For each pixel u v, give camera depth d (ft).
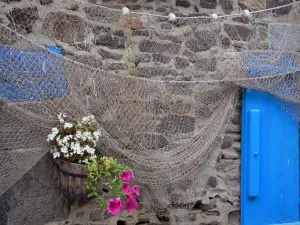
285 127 12.57
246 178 12.18
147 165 10.81
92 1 10.85
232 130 12.23
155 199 11.50
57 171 10.43
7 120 9.57
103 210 10.93
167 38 11.59
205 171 11.86
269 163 12.39
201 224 12.08
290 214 12.70
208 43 11.96
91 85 10.14
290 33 12.20
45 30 10.34
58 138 9.53
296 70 11.76
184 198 11.72
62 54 10.49
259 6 12.53
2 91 9.16
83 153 9.58
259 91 12.21
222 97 11.67
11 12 10.00
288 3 12.77
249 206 12.25
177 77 11.65
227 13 12.23
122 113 10.56
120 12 10.83
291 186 12.71
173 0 11.68
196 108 11.59
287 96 11.98
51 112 9.70
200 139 11.39
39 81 9.44
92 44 10.84
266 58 11.62
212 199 12.11
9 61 9.13
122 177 9.48
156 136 11.19
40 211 10.30
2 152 9.53
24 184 10.09
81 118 10.00
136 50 11.30
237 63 11.45
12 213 9.94
